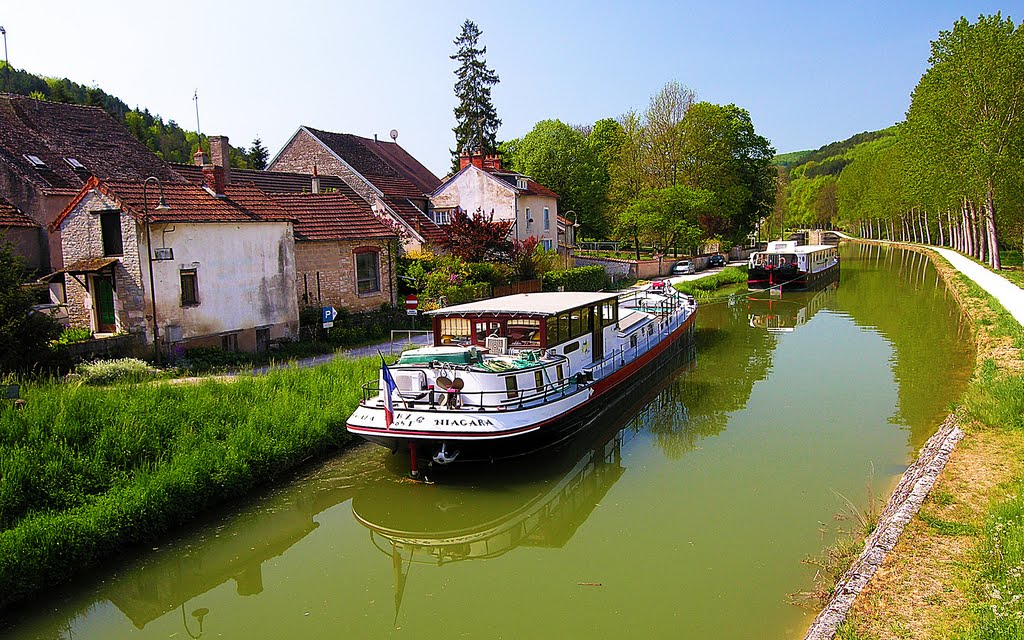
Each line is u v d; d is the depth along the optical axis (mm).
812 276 39688
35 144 25000
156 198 17828
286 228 20922
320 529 10922
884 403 16156
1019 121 38125
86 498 9938
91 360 15891
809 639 6246
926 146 42219
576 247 56000
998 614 5879
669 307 24062
